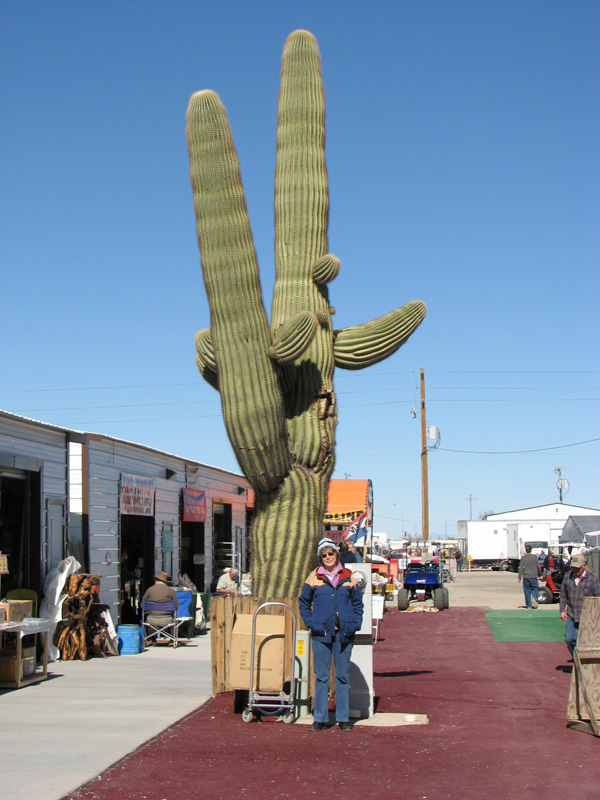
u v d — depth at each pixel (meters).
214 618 9.12
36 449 12.55
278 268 9.33
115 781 5.68
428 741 7.14
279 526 8.60
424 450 38.62
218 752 6.56
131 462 16.34
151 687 9.69
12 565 12.26
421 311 9.22
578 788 5.78
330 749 6.76
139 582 17.28
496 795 5.58
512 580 46.03
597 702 7.69
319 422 8.83
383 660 13.64
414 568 24.72
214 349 8.53
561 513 70.69
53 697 8.93
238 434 8.34
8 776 5.72
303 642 8.13
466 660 13.42
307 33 9.60
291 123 9.41
